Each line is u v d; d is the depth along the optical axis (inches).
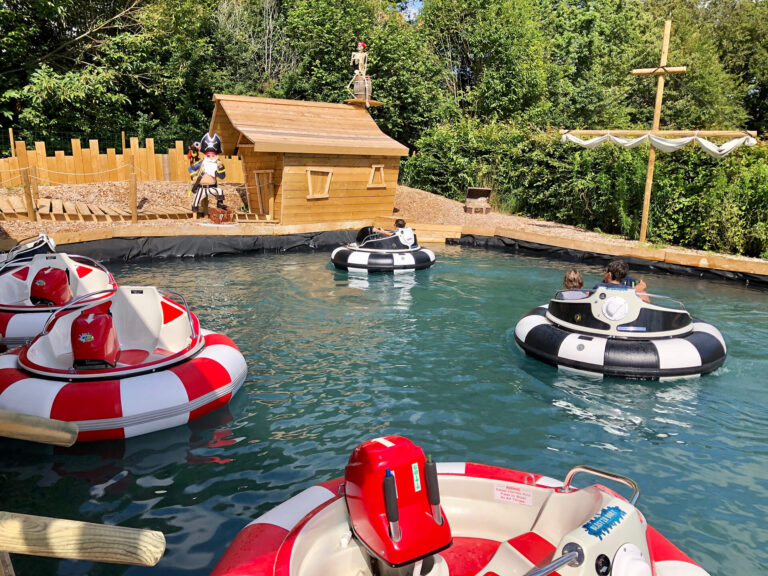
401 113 1041.5
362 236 521.0
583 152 705.0
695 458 193.5
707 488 175.3
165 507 161.0
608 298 274.2
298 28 1082.7
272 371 265.0
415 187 917.8
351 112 754.8
